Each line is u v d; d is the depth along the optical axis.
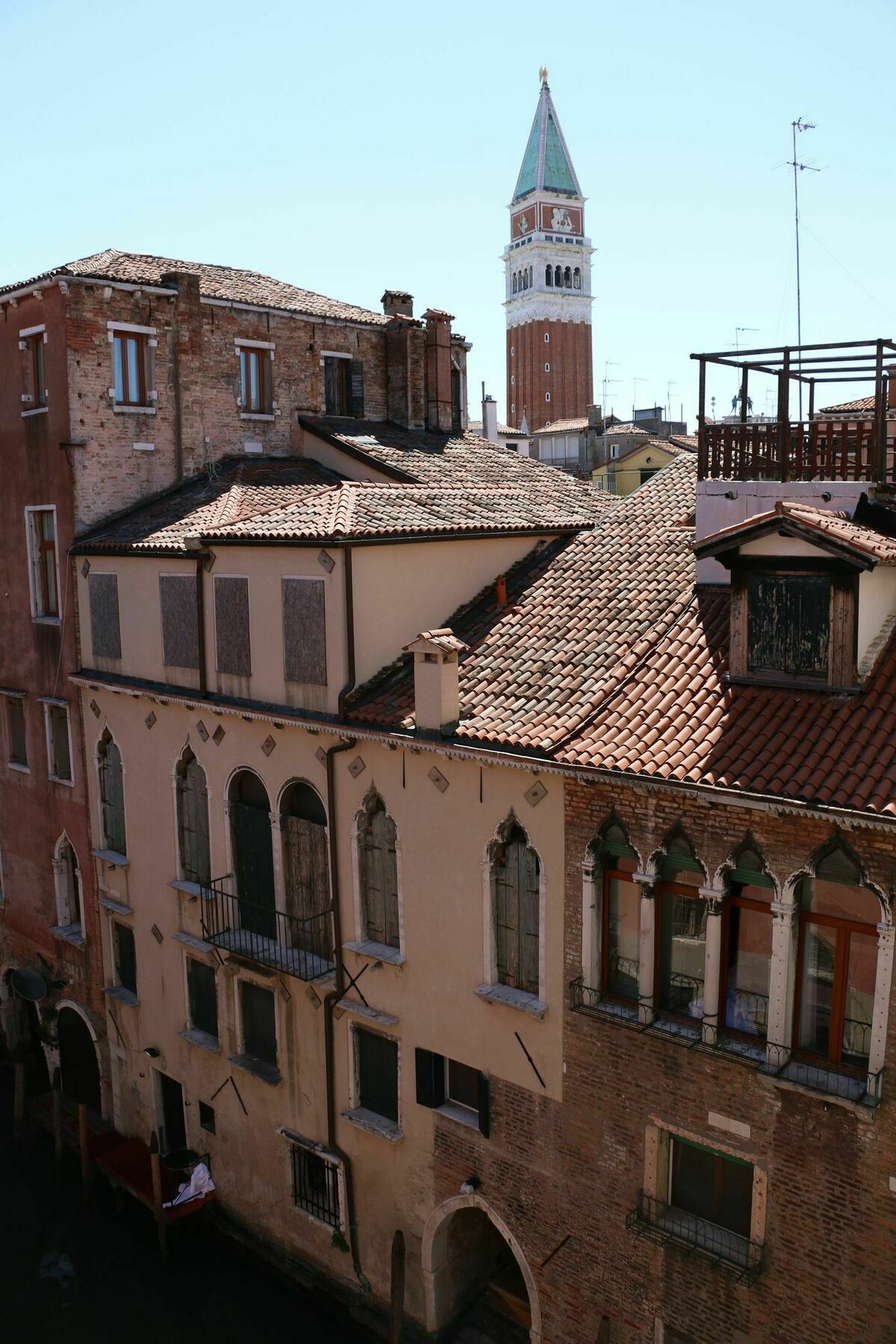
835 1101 11.94
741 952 13.04
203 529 19.06
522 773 14.59
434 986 16.16
